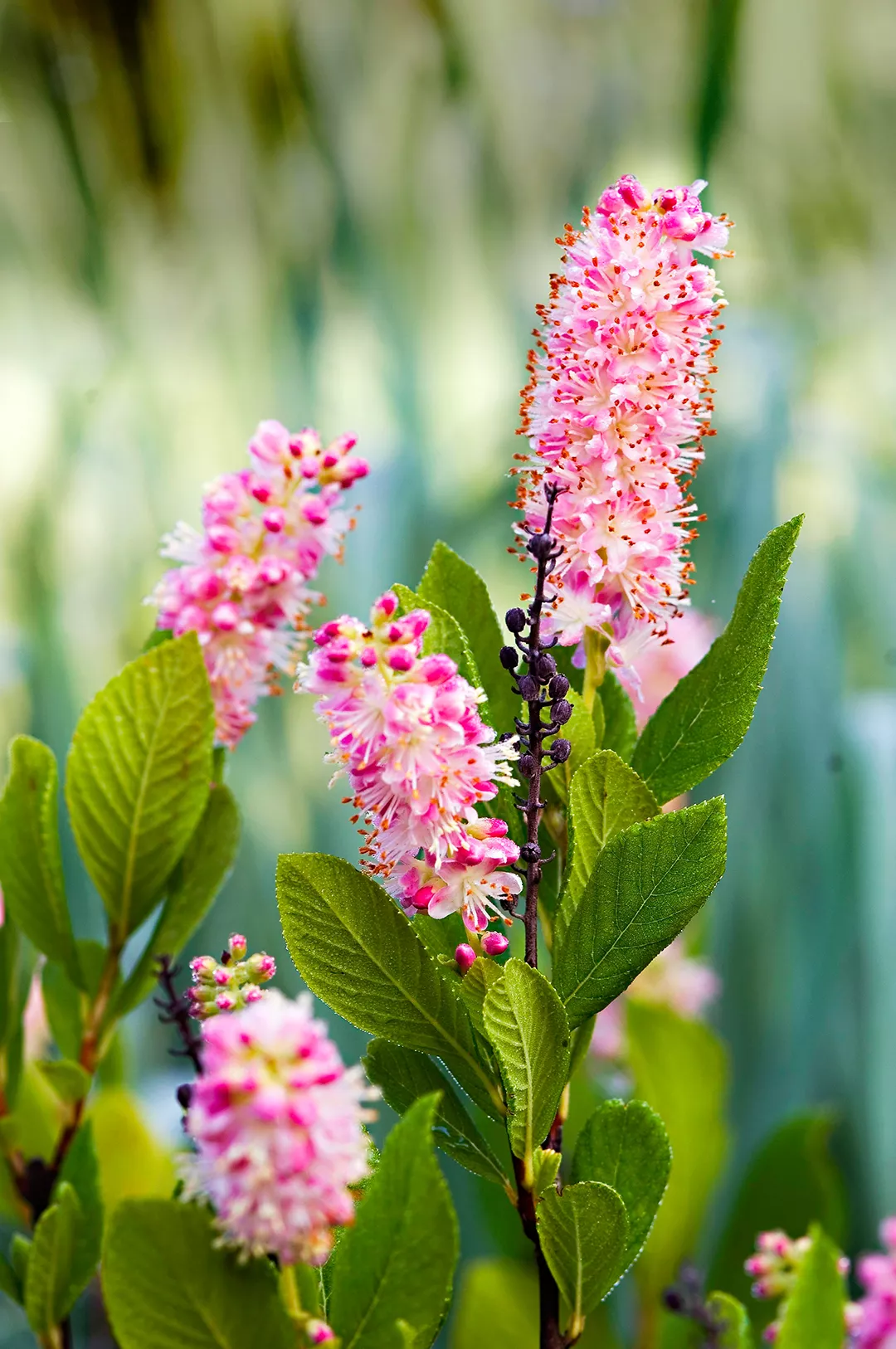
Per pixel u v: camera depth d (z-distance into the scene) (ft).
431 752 2.77
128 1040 4.67
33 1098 3.29
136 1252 2.68
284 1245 2.64
